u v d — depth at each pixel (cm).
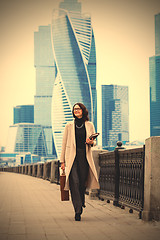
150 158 491
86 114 571
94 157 819
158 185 491
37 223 505
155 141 492
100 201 777
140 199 532
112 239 386
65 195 564
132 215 566
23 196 964
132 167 575
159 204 490
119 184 659
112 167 701
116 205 668
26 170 3525
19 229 456
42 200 852
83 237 400
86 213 603
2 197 933
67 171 552
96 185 560
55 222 513
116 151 667
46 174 2017
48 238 396
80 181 559
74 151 558
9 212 630
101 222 505
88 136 560
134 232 424
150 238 389
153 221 488
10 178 2397
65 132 573
